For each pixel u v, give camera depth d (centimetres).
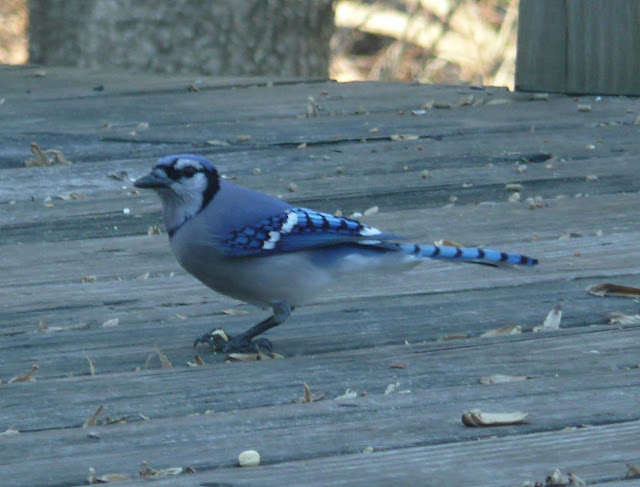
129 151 1255
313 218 736
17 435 591
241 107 1452
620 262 903
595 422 600
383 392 661
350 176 1159
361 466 545
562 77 1477
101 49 1809
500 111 1416
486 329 772
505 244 955
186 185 729
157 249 972
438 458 553
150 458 562
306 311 812
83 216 1055
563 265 898
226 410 636
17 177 1170
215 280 744
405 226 1009
